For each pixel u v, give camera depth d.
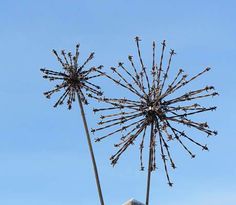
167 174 19.67
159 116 19.28
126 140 19.64
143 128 19.55
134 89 19.69
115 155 19.72
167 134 19.23
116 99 19.83
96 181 22.88
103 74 20.14
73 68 25.28
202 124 19.34
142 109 19.55
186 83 19.62
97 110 19.94
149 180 19.55
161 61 19.83
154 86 19.62
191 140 19.45
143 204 21.08
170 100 19.50
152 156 19.45
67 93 25.61
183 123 19.38
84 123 24.16
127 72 19.84
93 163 23.14
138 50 19.89
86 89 25.33
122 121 19.70
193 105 19.39
